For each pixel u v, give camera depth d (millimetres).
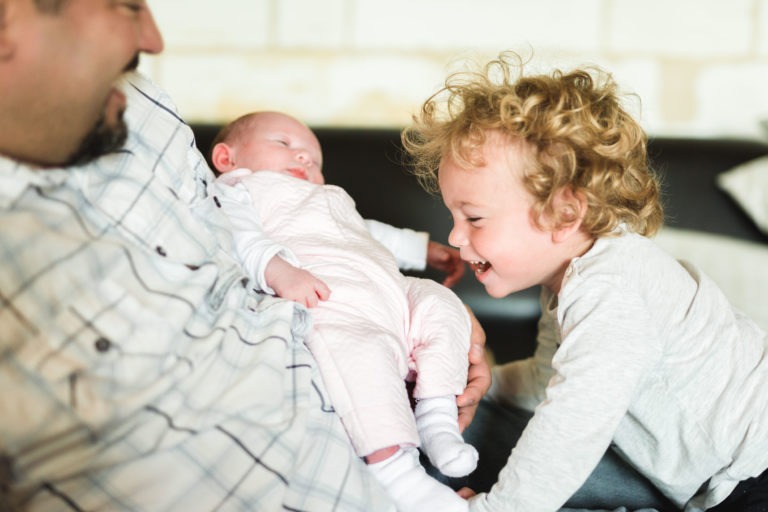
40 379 634
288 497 764
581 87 1073
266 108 2482
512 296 1988
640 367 925
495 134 991
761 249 2002
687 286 1038
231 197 1121
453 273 1485
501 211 1000
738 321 1100
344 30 2441
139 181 809
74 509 643
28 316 639
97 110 701
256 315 886
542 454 904
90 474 657
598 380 911
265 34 2438
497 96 1029
